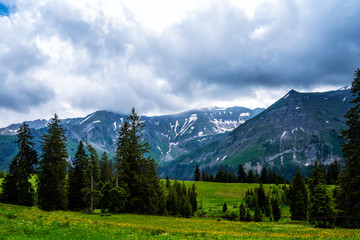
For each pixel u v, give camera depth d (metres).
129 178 51.47
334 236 24.56
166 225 34.25
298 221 72.25
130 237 18.77
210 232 26.55
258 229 35.94
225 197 116.31
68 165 50.72
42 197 47.16
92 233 19.22
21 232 17.31
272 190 118.06
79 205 55.94
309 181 52.00
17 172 52.31
